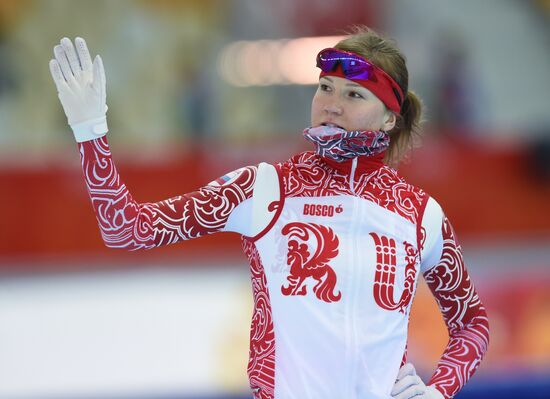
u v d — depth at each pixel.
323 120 8.23
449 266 8.82
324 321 7.97
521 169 34.12
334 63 8.18
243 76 42.69
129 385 18.80
